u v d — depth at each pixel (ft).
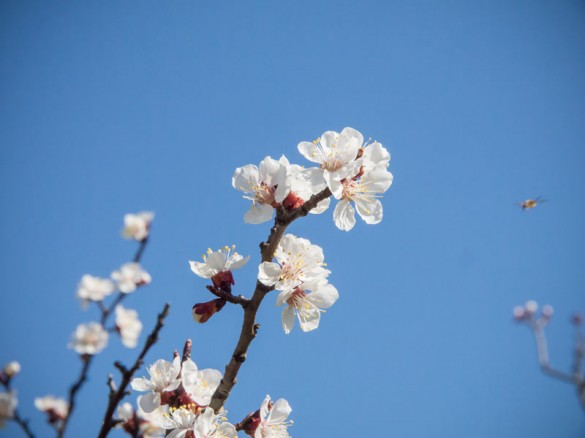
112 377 2.13
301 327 2.26
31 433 2.12
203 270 2.27
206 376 2.24
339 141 2.29
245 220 2.25
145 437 2.19
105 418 2.12
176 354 2.23
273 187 2.25
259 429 2.22
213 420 2.18
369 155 2.30
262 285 2.21
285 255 2.25
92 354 2.17
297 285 2.24
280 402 2.25
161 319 2.13
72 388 2.14
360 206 2.29
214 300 2.24
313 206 2.23
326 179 2.23
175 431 2.19
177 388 2.22
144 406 2.19
